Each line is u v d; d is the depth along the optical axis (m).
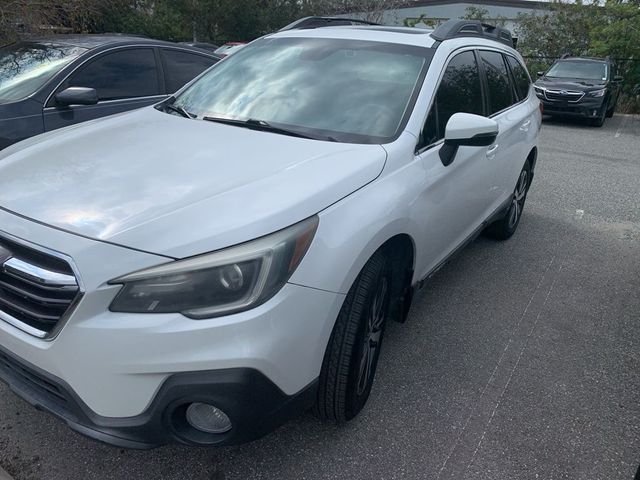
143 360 1.91
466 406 2.95
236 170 2.42
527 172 5.40
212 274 1.95
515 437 2.74
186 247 1.96
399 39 3.57
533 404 3.00
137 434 2.00
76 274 1.93
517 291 4.34
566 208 6.72
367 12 26.20
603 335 3.75
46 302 1.99
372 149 2.72
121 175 2.39
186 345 1.91
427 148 3.04
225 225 2.03
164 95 5.78
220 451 2.56
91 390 1.98
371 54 3.44
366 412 2.86
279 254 2.04
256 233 2.04
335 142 2.81
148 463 2.49
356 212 2.36
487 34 4.51
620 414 2.96
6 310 2.15
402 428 2.76
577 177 8.38
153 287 1.92
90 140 2.86
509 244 5.37
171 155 2.60
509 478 2.49
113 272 1.92
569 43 22.42
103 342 1.92
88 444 2.58
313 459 2.54
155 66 5.77
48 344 2.01
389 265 2.74
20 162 2.63
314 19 4.25
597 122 14.41
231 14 24.00
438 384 3.12
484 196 4.05
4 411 2.76
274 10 25.31
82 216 2.09
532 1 25.95
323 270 2.16
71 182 2.34
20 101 4.73
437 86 3.25
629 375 3.31
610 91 14.88
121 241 1.97
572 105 13.98
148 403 1.97
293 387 2.15
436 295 4.20
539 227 5.94
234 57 3.85
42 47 5.53
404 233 2.71
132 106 5.49
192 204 2.13
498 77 4.41
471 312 3.96
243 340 1.94
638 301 4.29
